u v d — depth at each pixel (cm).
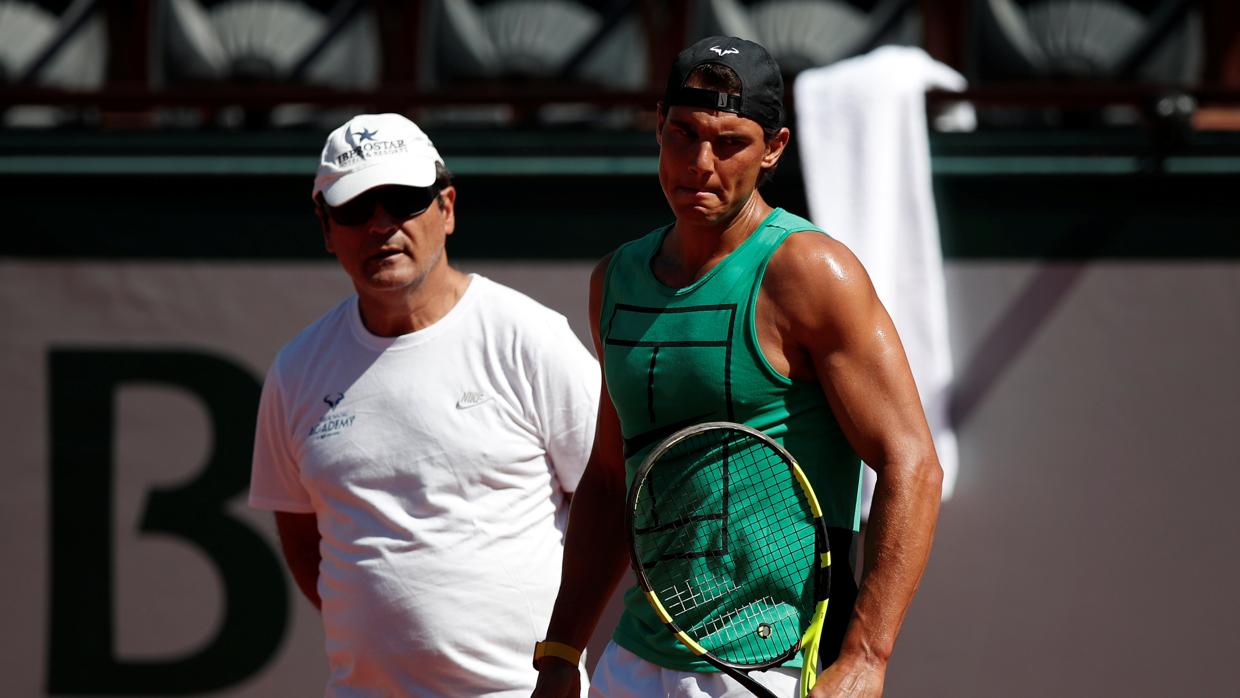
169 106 1622
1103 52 1933
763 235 816
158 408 1600
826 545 793
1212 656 1520
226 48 1984
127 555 1588
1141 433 1540
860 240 1449
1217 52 2003
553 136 1602
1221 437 1535
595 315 916
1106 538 1536
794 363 811
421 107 1612
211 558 1587
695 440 825
